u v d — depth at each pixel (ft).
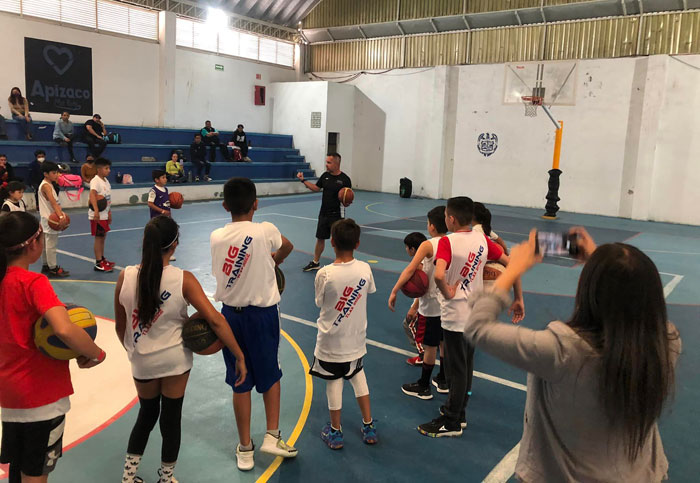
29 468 7.62
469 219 11.47
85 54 51.44
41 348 7.32
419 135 63.31
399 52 64.13
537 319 20.66
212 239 10.21
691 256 34.12
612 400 4.57
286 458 10.96
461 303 11.36
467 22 58.49
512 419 12.91
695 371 15.89
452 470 10.75
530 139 56.03
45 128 47.93
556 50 53.98
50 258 23.57
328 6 68.39
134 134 54.95
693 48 47.06
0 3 45.62
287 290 23.30
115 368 14.82
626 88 50.29
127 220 39.78
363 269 11.07
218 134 58.54
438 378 14.37
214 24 62.49
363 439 11.75
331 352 11.01
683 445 11.86
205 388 13.98
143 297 8.54
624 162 51.11
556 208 48.98
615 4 49.55
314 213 46.88
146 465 10.48
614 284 4.57
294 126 68.80
